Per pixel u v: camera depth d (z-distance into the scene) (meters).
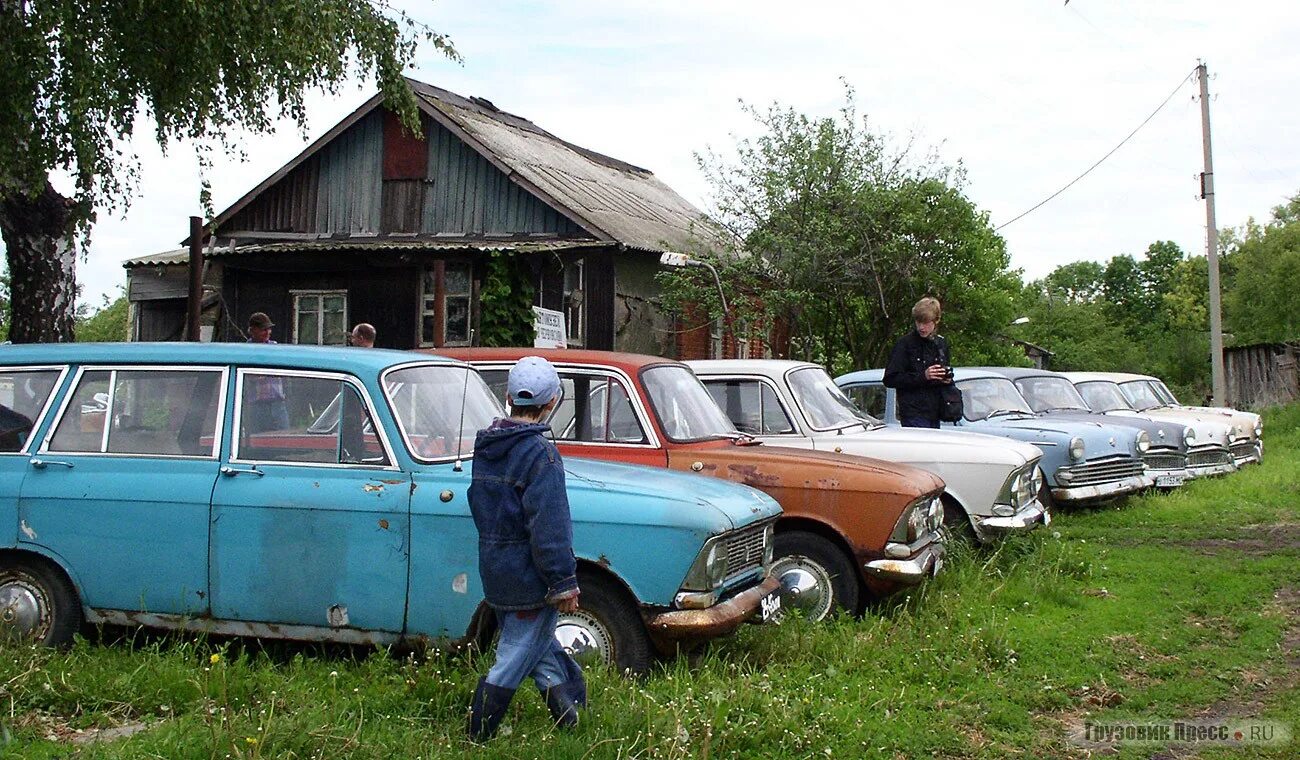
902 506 7.06
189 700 5.15
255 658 5.95
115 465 6.03
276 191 21.45
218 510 5.85
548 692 4.77
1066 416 13.91
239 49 12.02
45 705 5.08
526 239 19.42
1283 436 23.53
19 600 6.02
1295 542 10.86
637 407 7.41
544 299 19.11
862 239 20.02
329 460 5.88
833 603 7.16
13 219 12.72
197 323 12.65
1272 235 45.28
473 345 18.30
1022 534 9.23
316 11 12.09
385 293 19.86
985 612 7.48
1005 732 5.30
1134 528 11.79
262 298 20.62
